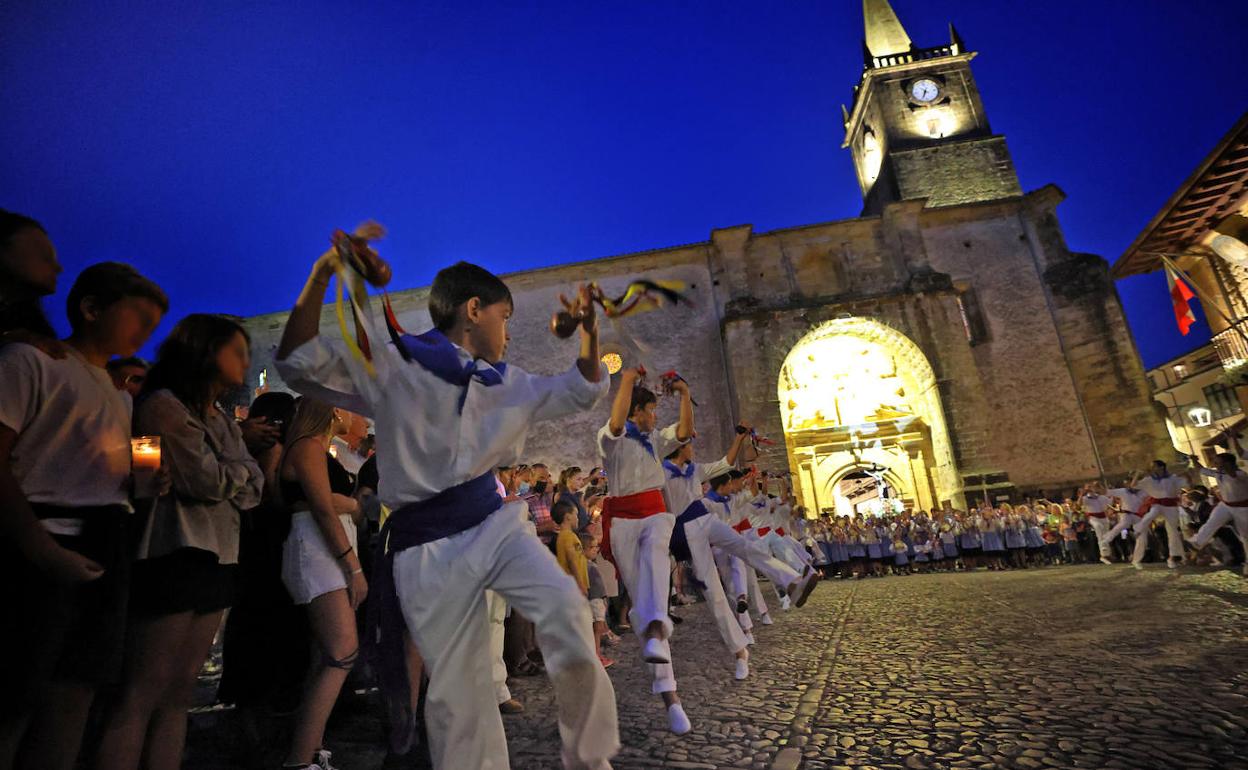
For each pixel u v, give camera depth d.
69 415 1.90
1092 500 14.70
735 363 24.02
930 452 24.39
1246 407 17.30
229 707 4.77
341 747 3.62
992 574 13.84
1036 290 25.33
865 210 35.41
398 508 1.93
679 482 5.04
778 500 11.71
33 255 1.96
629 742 3.44
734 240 25.88
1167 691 3.65
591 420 24.55
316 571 3.08
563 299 2.18
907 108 31.14
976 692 3.91
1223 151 13.82
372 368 1.78
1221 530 10.77
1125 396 23.48
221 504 2.48
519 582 1.87
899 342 24.50
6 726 1.70
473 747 1.84
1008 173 28.95
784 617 8.61
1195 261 18.81
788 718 3.67
